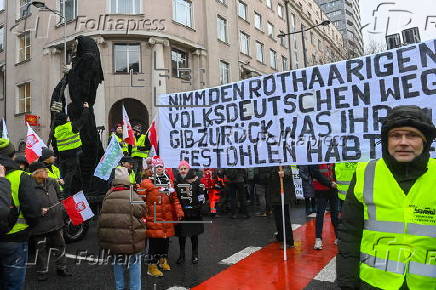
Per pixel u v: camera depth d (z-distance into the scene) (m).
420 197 1.91
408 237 1.91
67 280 4.81
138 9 17.89
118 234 3.78
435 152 4.09
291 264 5.32
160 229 4.88
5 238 3.25
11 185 3.26
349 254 2.15
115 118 17.34
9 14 21.72
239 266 5.30
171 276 4.93
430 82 4.23
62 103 6.70
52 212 4.89
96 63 6.20
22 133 20.39
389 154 2.04
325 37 43.31
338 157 4.79
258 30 28.02
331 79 4.87
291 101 5.17
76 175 6.30
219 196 9.77
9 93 21.41
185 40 19.31
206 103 5.94
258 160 5.42
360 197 2.13
